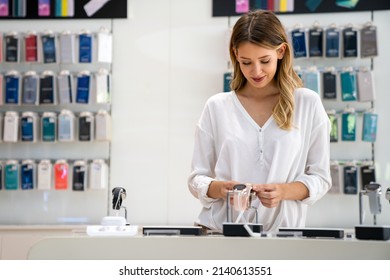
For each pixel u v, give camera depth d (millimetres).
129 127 4762
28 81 4621
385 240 1750
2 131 4648
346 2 4664
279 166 2242
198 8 4797
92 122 4609
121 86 4785
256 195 2111
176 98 4762
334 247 1725
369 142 4637
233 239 1752
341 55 4637
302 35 4555
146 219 4707
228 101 2363
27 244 4469
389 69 4656
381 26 4680
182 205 4711
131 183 4734
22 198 4758
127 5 4793
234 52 2322
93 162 4594
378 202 2029
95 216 4727
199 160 2398
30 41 4664
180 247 1761
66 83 4621
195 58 4777
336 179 4484
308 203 2240
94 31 4816
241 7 4727
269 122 2285
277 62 2314
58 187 4598
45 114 4609
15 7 4812
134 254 1768
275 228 2232
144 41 4801
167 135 4754
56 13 4812
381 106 4645
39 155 4773
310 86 4484
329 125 2363
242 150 2285
